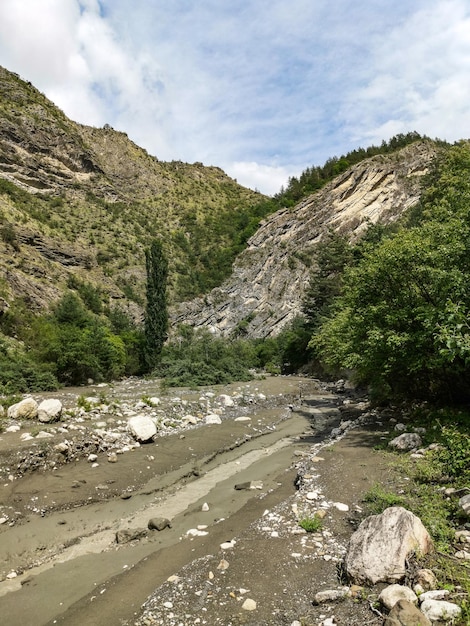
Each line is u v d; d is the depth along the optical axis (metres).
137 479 10.48
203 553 6.68
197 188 135.12
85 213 84.06
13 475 9.52
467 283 10.30
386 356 13.34
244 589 5.23
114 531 8.12
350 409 20.02
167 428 15.34
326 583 5.19
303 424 18.20
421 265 11.94
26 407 13.68
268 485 10.38
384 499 7.03
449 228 11.70
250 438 15.25
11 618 5.44
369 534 5.39
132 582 5.98
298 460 12.45
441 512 6.32
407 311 12.41
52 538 7.71
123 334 42.56
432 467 8.37
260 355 52.31
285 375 42.62
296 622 4.47
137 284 70.50
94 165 103.44
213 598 5.13
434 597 4.27
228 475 11.52
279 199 113.19
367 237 36.56
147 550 7.24
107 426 13.70
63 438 11.40
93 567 6.73
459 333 7.09
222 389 25.75
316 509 7.50
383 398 16.89
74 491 9.45
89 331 31.23
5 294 37.44
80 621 5.17
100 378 29.16
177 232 100.62
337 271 44.62
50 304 42.91
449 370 11.64
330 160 108.06
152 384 29.19
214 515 8.71
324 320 34.88
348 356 15.20
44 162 90.62
